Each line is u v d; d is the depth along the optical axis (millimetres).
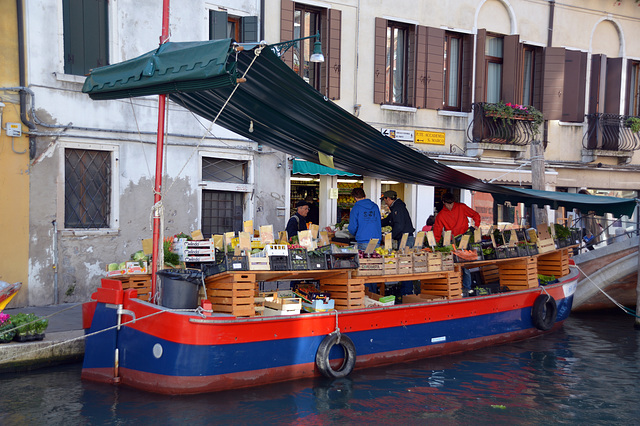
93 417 6145
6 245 10344
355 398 7082
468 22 16922
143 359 6910
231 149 13336
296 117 8133
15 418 6094
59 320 9383
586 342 10656
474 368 8656
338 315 7875
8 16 10438
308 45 14977
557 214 18734
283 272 7473
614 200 12078
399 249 9086
